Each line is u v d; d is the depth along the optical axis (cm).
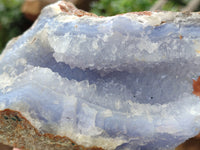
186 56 11
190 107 12
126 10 33
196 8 29
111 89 12
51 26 12
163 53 11
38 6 39
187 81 12
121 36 11
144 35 11
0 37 44
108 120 11
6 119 12
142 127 11
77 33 11
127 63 11
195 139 14
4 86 12
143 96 12
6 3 45
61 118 11
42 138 12
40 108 11
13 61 12
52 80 12
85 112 11
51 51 12
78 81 12
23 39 13
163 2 31
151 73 12
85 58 11
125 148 11
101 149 11
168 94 12
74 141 11
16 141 13
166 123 11
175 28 11
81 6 36
